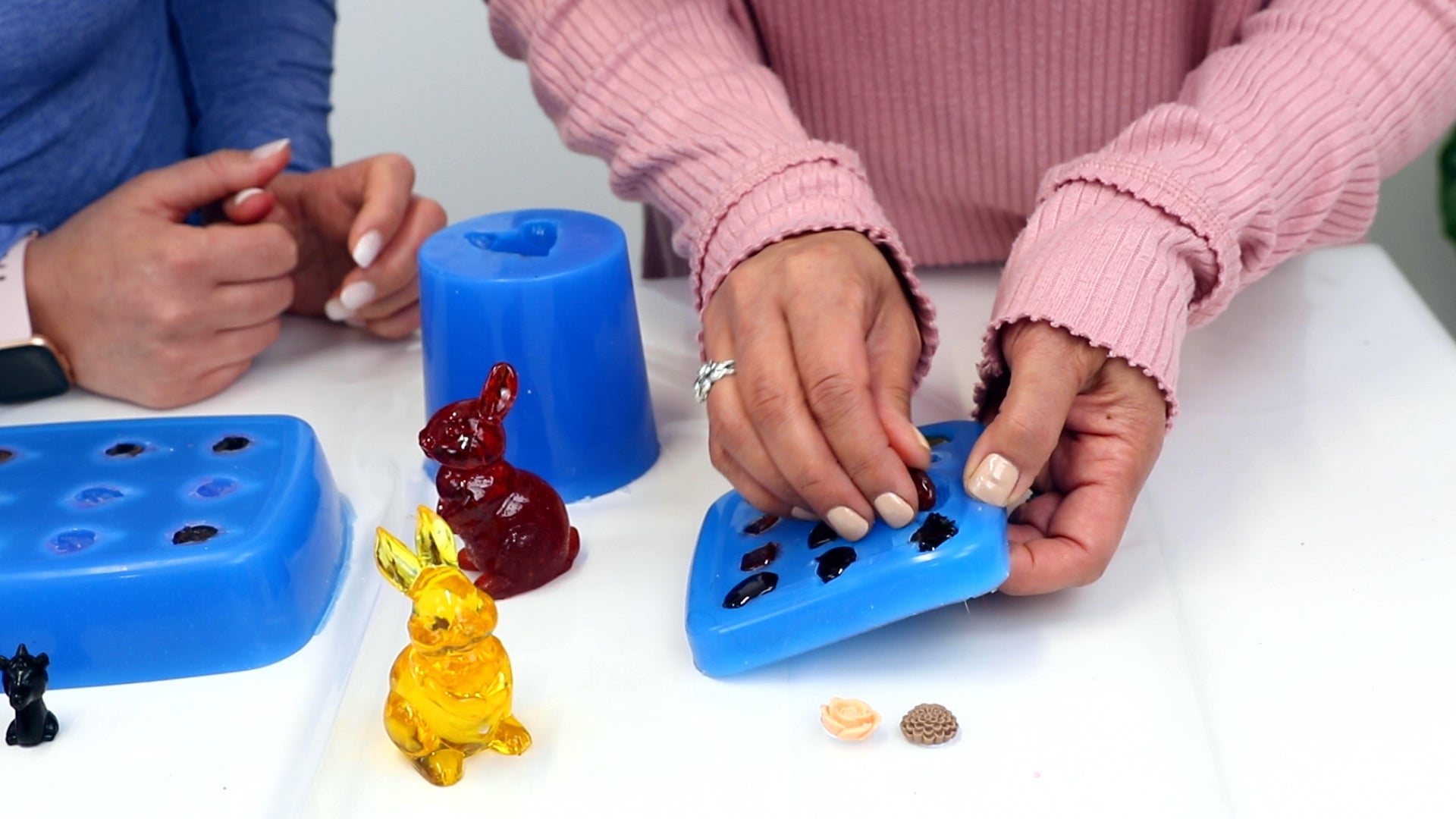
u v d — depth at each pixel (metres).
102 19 0.86
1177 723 0.59
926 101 0.87
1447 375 0.78
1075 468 0.66
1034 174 0.88
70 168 0.90
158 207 0.84
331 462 0.78
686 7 0.83
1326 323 0.84
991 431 0.63
